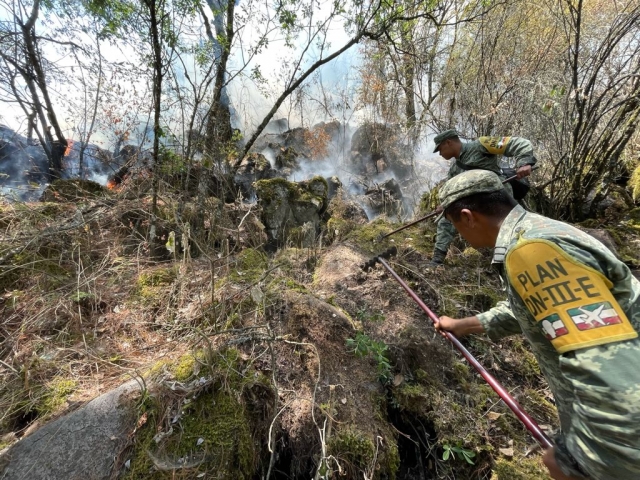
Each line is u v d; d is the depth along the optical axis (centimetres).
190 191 390
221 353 195
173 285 261
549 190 426
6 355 207
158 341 222
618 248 342
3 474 144
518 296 109
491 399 213
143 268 293
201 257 322
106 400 170
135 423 162
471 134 504
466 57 569
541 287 97
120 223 328
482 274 326
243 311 234
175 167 342
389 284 293
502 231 117
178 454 155
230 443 161
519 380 230
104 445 155
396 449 187
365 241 362
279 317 230
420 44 614
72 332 223
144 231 335
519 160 286
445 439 191
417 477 196
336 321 228
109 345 217
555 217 409
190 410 170
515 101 442
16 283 252
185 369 183
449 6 494
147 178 357
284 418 184
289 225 471
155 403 167
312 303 234
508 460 183
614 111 370
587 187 389
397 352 227
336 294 274
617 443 83
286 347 211
